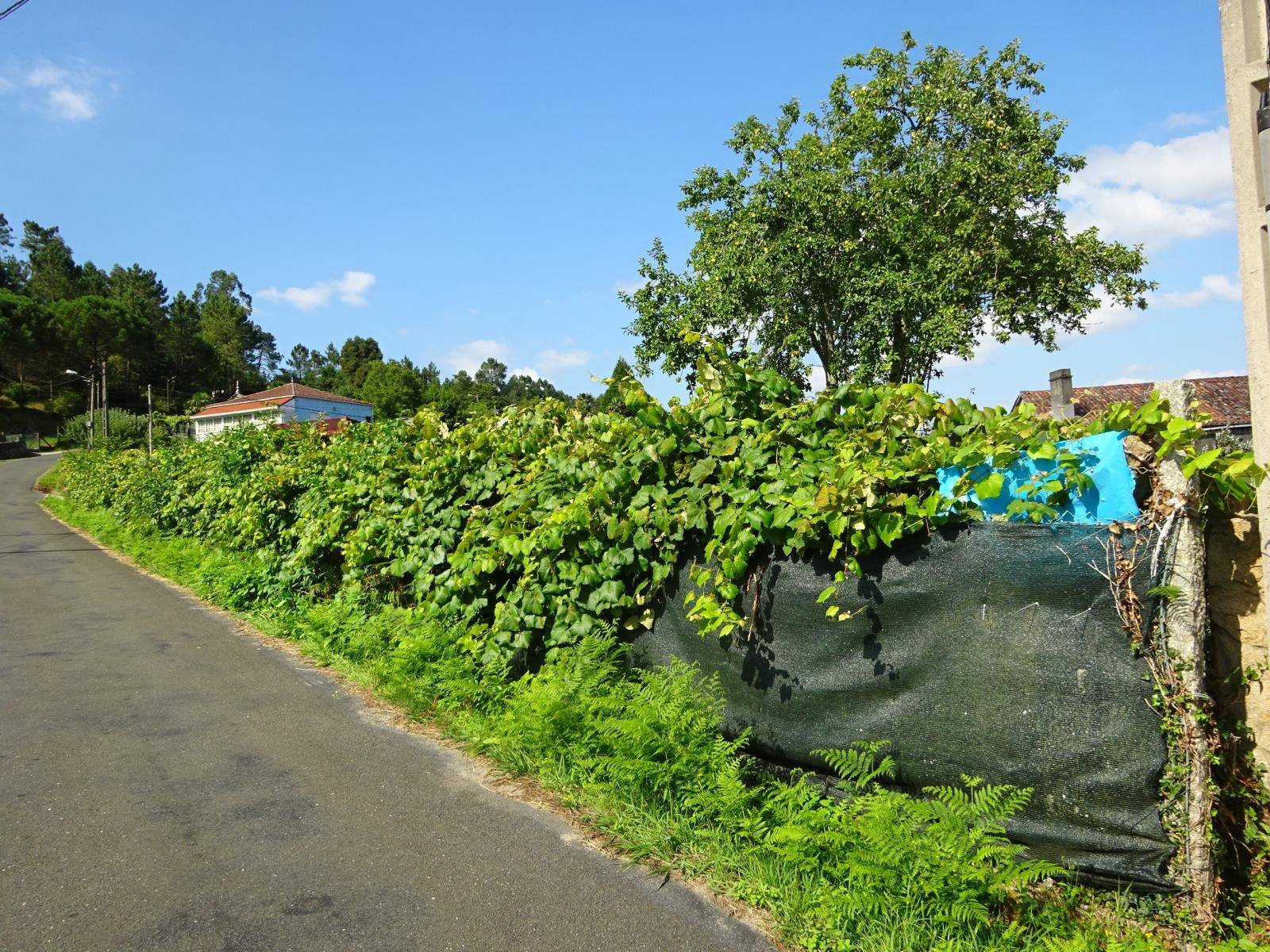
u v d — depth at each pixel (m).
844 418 4.17
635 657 4.91
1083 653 3.05
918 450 3.53
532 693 4.68
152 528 16.06
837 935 2.90
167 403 79.81
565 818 3.98
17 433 68.31
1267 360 2.75
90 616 9.33
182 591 11.17
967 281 19.11
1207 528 3.08
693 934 2.99
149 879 3.37
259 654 7.35
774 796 3.68
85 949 2.87
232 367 107.19
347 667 6.65
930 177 19.41
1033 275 20.61
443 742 5.05
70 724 5.36
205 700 5.93
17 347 71.88
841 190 19.28
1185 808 2.88
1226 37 2.88
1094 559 3.04
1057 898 3.02
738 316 20.28
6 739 5.06
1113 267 21.17
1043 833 3.10
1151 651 2.94
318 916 3.09
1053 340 21.75
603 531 4.96
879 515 3.47
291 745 4.98
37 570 13.49
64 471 38.50
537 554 5.30
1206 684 3.04
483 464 6.57
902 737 3.49
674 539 4.57
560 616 5.14
